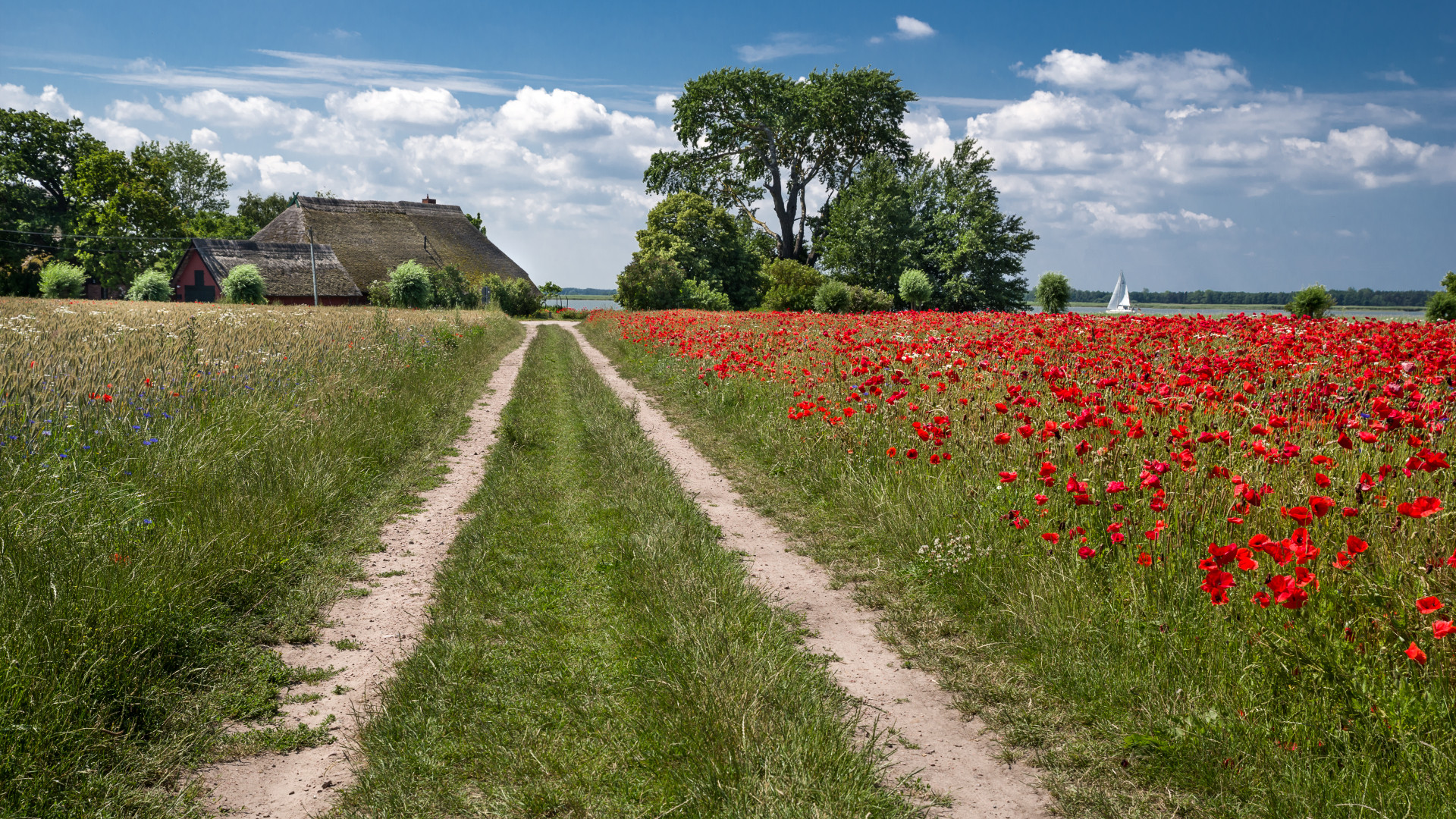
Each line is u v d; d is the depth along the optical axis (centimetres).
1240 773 265
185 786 265
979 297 5353
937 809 260
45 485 419
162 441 538
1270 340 856
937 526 493
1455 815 230
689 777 267
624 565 464
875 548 514
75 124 5494
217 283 4578
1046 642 360
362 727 299
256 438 625
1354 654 289
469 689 327
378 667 355
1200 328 1070
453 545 512
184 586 371
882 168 5547
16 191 5462
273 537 470
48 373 589
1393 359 637
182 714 302
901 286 5084
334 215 5975
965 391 704
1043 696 327
